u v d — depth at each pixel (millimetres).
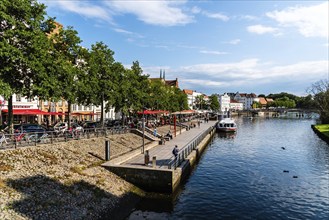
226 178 29969
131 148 35688
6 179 17000
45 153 22891
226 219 19203
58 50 31625
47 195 17312
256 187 26828
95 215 17391
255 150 48969
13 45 22688
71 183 19984
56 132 28594
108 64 40938
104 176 23453
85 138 31297
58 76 27984
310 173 32750
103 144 32062
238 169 34281
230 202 22516
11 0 22422
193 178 29781
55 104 56062
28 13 23484
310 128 95688
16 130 28234
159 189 23828
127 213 19484
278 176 31156
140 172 24188
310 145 55281
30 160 20688
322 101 96375
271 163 38000
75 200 18125
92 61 36250
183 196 23703
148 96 55219
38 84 24672
